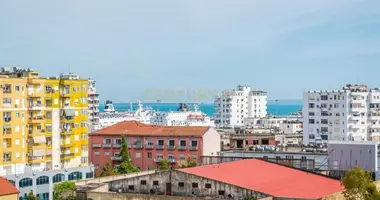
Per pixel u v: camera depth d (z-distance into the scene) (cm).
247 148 18900
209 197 9588
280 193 9512
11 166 16638
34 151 17138
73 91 18238
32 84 17200
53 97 17738
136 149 18350
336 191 10012
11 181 15950
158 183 9956
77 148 18375
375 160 12069
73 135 18212
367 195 9481
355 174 9506
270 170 11438
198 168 10669
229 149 18762
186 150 17750
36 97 17250
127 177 10750
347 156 12350
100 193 9681
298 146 19025
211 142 18012
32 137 17162
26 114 17100
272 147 18475
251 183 10081
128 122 19662
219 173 10438
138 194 9494
